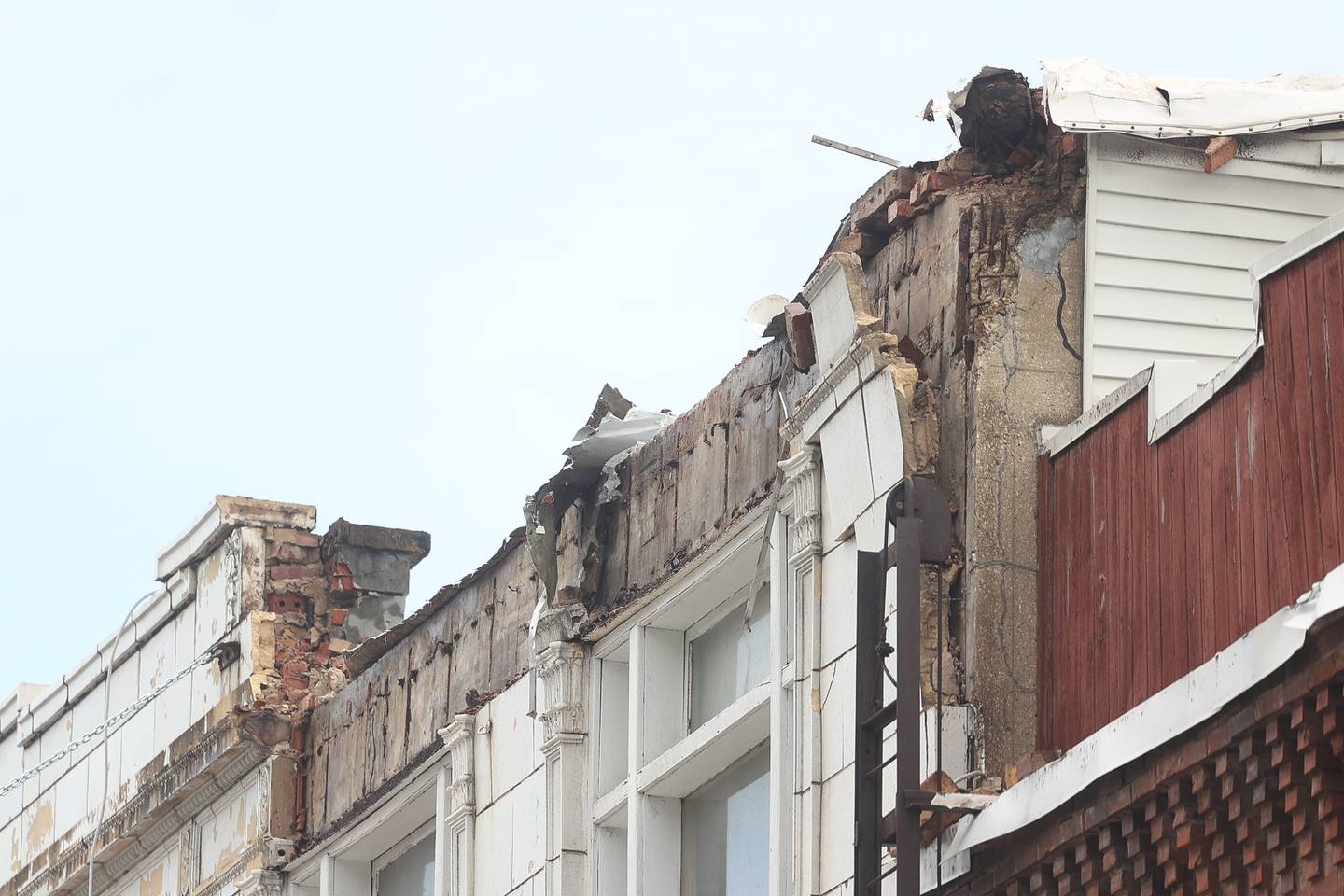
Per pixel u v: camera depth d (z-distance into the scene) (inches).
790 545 2003.0
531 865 2337.6
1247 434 1504.7
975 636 1715.1
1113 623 1631.4
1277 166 1838.1
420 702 2645.2
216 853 3009.4
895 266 1904.5
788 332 1988.2
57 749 3454.7
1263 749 1389.0
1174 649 1557.6
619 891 2268.7
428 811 2645.2
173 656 3164.4
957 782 1690.5
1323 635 1341.0
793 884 1910.7
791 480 1973.4
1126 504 1638.8
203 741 2974.9
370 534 3048.7
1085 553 1680.6
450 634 2615.7
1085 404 1768.0
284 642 2967.5
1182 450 1578.5
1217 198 1824.6
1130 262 1801.2
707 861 2175.2
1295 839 1382.9
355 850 2755.9
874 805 1695.4
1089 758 1519.4
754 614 2139.5
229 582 3026.6
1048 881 1572.3
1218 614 1514.5
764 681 2016.5
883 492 1819.6
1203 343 1796.3
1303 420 1444.4
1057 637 1696.6
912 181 1907.0
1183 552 1560.0
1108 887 1519.4
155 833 3157.0
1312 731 1348.4
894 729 1745.8
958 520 1759.4
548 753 2322.8
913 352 1849.2
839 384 1893.5
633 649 2257.6
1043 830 1572.3
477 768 2500.0
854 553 1879.9
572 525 2372.0
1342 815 1348.4
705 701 2220.7
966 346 1784.0
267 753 2891.2
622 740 2308.1
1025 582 1727.4
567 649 2324.1
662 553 2224.4
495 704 2487.7
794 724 1936.5
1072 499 1705.2
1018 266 1793.8
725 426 2149.4
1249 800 1407.5
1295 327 1457.9
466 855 2470.5
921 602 1753.2
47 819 3444.9
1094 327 1782.7
